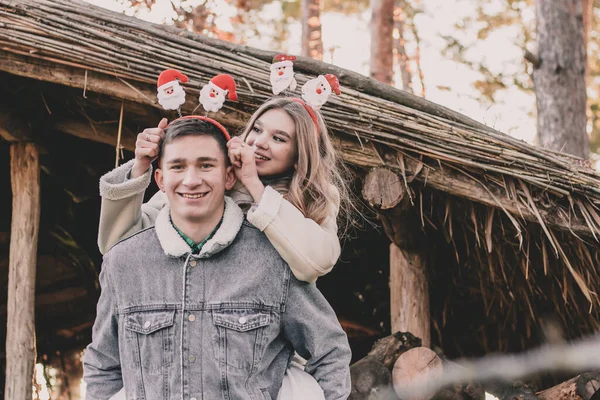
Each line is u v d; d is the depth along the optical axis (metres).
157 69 4.27
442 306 5.74
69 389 6.53
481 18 14.92
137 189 2.77
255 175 2.71
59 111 4.88
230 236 2.64
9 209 5.89
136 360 2.60
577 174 4.38
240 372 2.58
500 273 5.21
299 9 15.50
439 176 4.36
